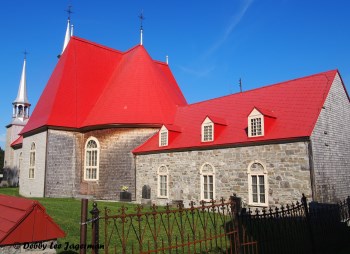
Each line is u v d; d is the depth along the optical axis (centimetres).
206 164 2217
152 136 2809
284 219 990
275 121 2005
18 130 5681
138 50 3403
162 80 3350
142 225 1382
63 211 1723
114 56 3647
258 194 1916
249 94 2481
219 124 2267
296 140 1788
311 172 1717
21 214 552
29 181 3114
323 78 2125
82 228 572
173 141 2533
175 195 2384
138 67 3222
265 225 924
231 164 2073
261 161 1922
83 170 2908
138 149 2730
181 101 3366
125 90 3039
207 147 2208
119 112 2861
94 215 587
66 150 2912
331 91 2062
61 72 3206
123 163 2762
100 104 3081
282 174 1820
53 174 2827
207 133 2275
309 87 2131
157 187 2530
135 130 2809
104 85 3362
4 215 586
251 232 871
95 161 2861
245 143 1998
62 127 2888
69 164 2909
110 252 977
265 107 2212
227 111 2475
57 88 3083
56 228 583
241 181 2006
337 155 1997
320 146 1841
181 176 2369
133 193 2706
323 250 1096
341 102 2158
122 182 2741
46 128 2859
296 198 1748
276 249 938
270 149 1891
